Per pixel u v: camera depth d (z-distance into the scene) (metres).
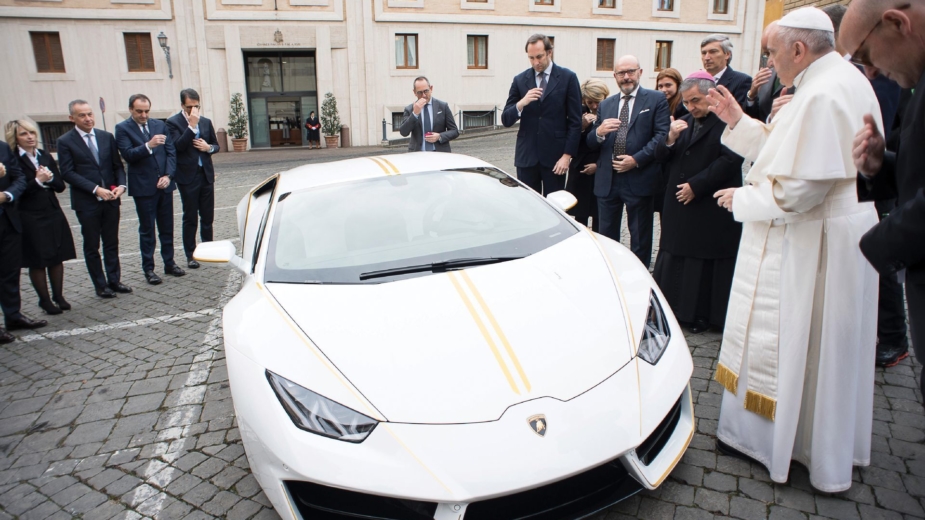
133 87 22.36
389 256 2.80
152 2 21.88
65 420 3.34
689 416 2.32
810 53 2.11
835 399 2.20
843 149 2.01
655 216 7.30
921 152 1.55
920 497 2.29
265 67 23.70
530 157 5.38
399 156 3.98
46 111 21.92
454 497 1.80
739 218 2.29
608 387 2.07
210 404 3.42
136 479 2.75
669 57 26.52
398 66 23.94
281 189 3.51
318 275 2.71
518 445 1.87
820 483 2.27
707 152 3.64
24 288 6.13
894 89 3.19
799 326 2.21
